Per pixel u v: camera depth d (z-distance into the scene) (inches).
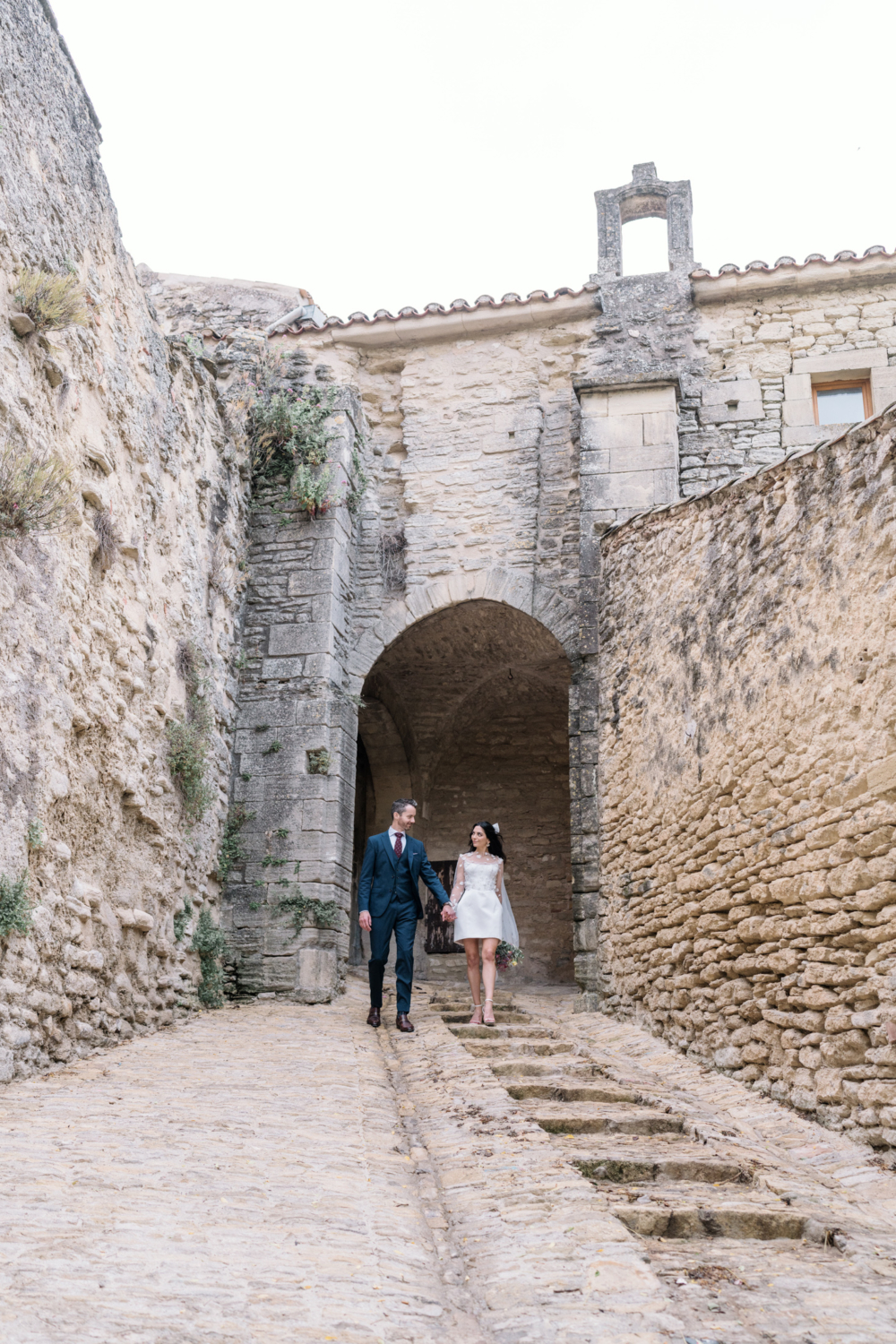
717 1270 103.5
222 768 351.3
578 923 319.0
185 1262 93.9
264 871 349.4
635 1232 117.0
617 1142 156.2
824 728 178.4
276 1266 95.1
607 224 425.4
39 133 216.2
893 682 158.7
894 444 164.9
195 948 308.7
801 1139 160.6
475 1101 171.9
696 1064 220.2
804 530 193.9
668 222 421.7
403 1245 105.4
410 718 519.2
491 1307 90.9
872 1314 92.3
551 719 536.4
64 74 230.1
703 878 227.1
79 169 237.8
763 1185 134.3
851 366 383.6
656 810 266.8
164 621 287.7
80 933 218.1
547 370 411.2
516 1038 258.5
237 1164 128.4
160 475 287.6
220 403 358.0
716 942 217.0
